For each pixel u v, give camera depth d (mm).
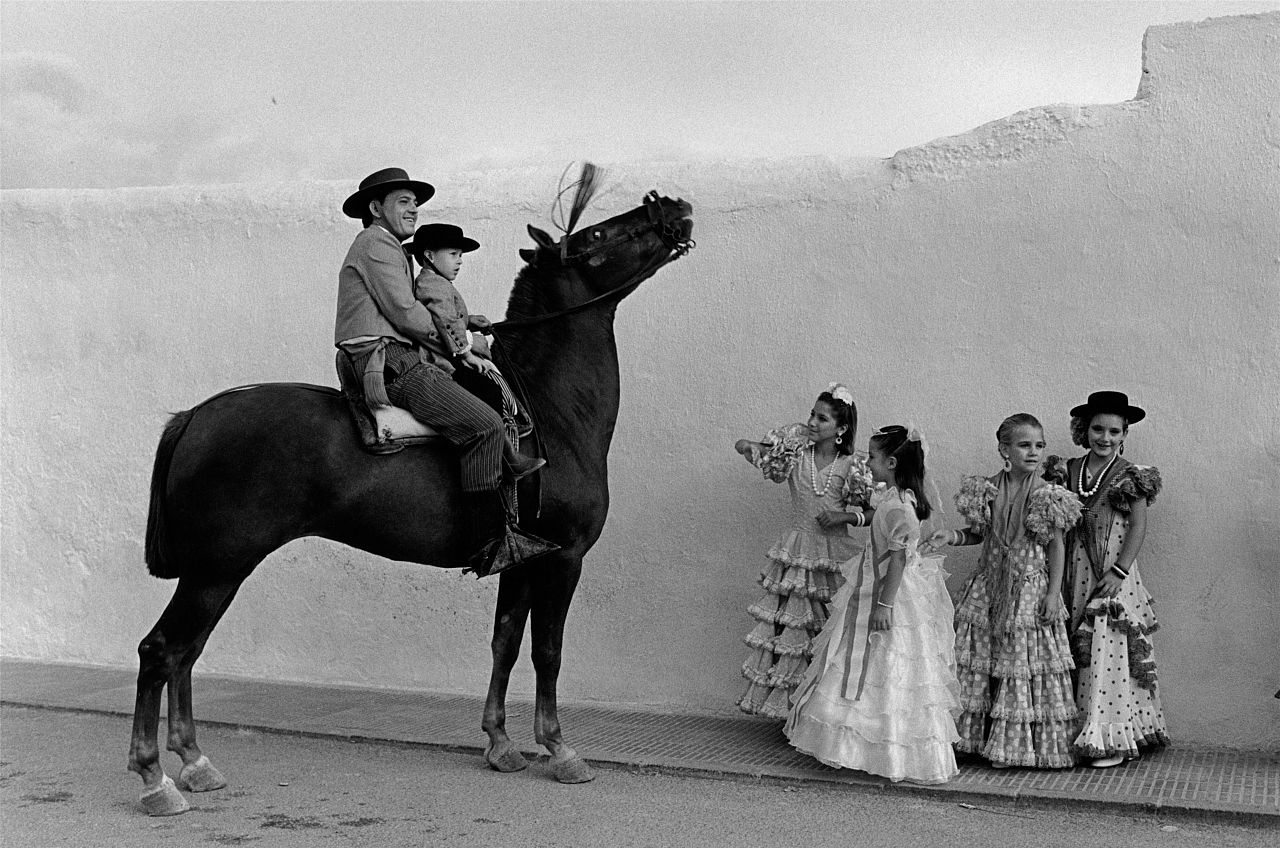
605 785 5094
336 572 7012
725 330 6324
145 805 4648
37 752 5582
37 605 7562
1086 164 5727
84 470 7469
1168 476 5559
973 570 5773
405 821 4582
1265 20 5457
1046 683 5129
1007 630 5188
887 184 6059
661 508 6402
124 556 7367
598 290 5426
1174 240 5578
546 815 4656
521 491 5031
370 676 6949
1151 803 4617
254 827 4504
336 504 4750
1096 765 5160
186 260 7316
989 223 5871
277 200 7172
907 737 4957
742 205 6309
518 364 5227
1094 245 5703
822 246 6164
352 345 4840
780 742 5688
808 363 6168
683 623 6344
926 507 5172
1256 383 5441
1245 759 5297
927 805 4781
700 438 6348
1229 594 5469
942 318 5941
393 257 4848
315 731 5879
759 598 6195
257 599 7164
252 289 7188
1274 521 5406
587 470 5258
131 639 7367
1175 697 5531
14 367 7629
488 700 5391
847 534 5750
